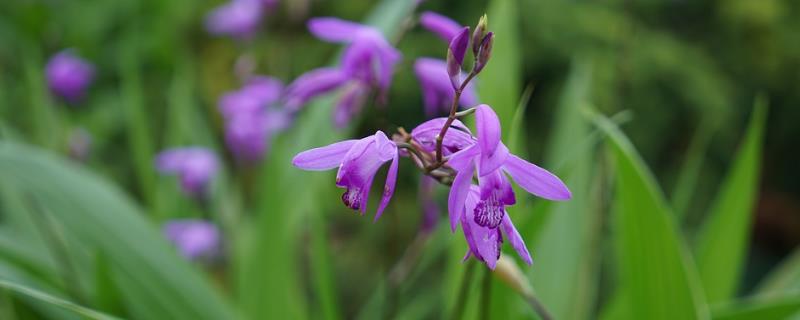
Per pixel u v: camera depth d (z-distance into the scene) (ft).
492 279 2.67
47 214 2.98
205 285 2.97
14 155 2.89
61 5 6.63
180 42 6.72
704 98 6.66
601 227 3.00
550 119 6.53
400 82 6.12
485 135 2.13
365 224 5.54
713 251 3.16
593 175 3.22
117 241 2.91
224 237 4.06
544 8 6.33
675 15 7.17
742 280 7.39
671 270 2.65
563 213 3.08
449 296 2.99
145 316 2.89
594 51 6.28
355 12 6.50
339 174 2.17
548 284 3.03
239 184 4.27
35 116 4.23
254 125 4.01
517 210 2.76
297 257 3.62
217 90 6.79
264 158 4.07
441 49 6.22
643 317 2.74
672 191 6.73
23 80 5.80
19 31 5.19
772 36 7.21
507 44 2.87
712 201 6.64
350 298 5.47
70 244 3.03
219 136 6.21
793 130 7.79
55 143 4.19
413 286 4.84
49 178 2.91
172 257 2.96
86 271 3.02
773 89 7.48
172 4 6.65
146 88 6.48
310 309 3.70
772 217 7.63
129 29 6.69
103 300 2.86
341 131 3.05
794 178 8.20
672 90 6.66
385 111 2.84
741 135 7.32
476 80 2.87
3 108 5.83
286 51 4.09
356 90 2.91
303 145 3.25
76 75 4.95
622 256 2.92
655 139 6.75
